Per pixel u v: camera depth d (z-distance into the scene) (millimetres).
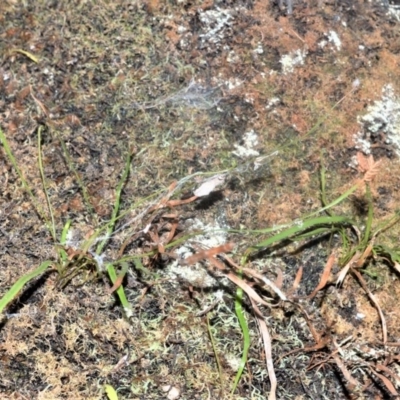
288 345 505
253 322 510
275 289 482
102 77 590
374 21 626
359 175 562
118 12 617
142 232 521
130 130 570
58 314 500
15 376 479
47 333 493
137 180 551
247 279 520
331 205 508
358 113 585
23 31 608
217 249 455
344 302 520
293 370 498
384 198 555
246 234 541
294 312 515
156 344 499
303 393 491
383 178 562
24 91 581
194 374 491
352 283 526
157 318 508
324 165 565
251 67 597
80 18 613
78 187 546
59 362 486
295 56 603
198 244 531
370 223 507
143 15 616
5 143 505
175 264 527
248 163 562
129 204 543
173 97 583
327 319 514
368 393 492
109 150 562
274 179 558
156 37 607
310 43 608
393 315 515
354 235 539
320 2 628
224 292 520
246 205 549
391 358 496
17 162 550
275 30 612
